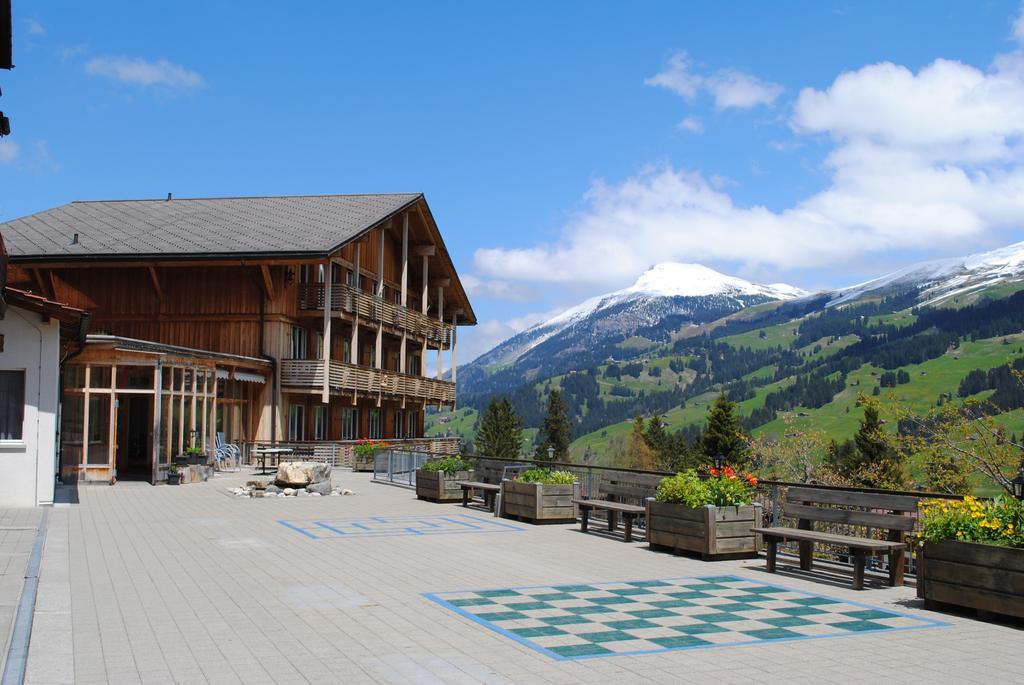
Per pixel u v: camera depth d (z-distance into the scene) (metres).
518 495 17.95
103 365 25.34
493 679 7.10
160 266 38.53
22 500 19.02
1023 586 8.95
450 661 7.60
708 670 7.41
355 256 42.62
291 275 39.38
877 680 7.18
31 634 8.38
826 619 9.34
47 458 19.20
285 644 8.12
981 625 9.11
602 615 9.42
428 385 53.59
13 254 37.72
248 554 13.27
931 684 7.09
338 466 39.69
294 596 10.23
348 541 14.80
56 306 18.89
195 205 46.66
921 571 9.92
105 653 7.77
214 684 6.91
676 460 123.19
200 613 9.33
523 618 9.24
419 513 19.27
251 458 37.66
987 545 9.30
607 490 17.23
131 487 24.84
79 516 17.61
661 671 7.36
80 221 43.00
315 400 42.81
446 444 56.47
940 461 36.34
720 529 13.01
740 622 9.16
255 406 38.62
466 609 9.64
